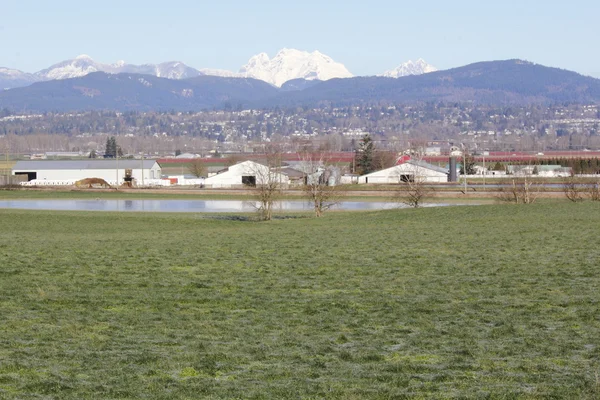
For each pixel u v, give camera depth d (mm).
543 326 25203
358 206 112250
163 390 18156
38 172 188750
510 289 32188
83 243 53500
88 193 142875
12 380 18812
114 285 33844
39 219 85000
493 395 17578
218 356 21375
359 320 26516
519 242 49969
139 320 26438
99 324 25750
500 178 163500
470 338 23672
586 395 17547
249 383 18797
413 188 113375
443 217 78500
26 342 22922
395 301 29875
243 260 42469
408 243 50781
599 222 65375
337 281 34906
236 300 30281
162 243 53094
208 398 17516
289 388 18266
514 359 21062
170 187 163375
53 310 28078
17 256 44000
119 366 20312
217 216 92625
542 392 17750
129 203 119938
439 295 31141
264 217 90625
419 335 24172
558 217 72500
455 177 170250
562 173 180000
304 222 80938
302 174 171750
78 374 19500
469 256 43125
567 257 41688
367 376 19422
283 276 36500
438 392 17969
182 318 26906
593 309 27703
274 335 24297
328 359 21234
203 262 41688
